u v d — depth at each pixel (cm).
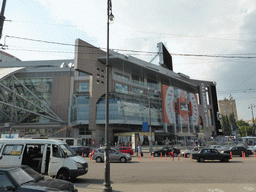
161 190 775
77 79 5672
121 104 5281
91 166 1554
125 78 6178
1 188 509
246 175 1061
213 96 9006
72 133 5244
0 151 980
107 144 800
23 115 5438
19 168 602
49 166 941
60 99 5569
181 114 6725
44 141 1005
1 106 5578
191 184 871
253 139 4238
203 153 1828
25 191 507
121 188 816
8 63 7450
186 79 8456
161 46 7400
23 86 5388
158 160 2044
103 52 5397
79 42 4722
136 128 5994
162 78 7200
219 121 8700
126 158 1825
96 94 5081
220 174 1102
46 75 5803
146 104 6247
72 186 611
